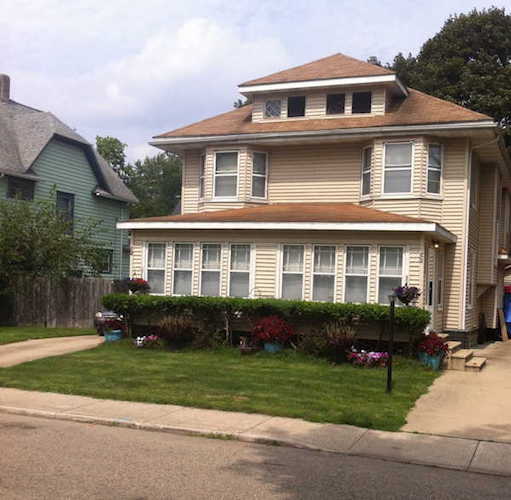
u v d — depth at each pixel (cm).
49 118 2844
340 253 1592
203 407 973
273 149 2058
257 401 1010
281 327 1485
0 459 687
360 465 705
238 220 1650
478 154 1980
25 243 2259
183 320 1571
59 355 1486
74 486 597
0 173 2478
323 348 1414
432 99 2031
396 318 1393
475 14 3484
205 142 2059
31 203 2458
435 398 1077
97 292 2380
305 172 2019
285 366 1348
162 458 706
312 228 1576
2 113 2894
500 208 2280
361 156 1953
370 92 2016
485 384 1212
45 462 677
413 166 1812
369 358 1359
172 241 1762
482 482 654
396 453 754
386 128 1830
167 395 1045
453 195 1830
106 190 3122
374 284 1554
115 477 629
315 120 2053
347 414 921
